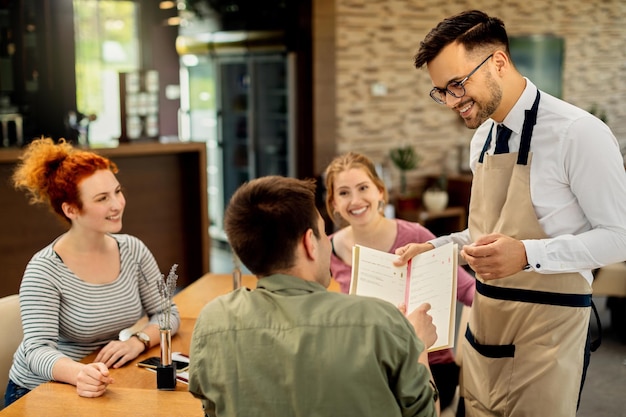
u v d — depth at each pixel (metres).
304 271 1.46
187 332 2.53
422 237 2.67
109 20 6.18
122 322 2.45
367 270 2.04
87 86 6.27
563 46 7.55
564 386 1.92
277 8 6.71
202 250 5.62
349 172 2.62
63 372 2.07
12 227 4.74
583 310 1.92
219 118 7.69
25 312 2.29
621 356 4.32
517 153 1.93
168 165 5.46
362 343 1.33
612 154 1.81
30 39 5.46
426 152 7.17
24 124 5.45
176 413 1.85
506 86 1.90
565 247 1.81
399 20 6.81
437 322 1.88
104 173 2.38
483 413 2.08
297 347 1.35
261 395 1.37
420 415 1.37
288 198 1.43
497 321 2.01
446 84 1.89
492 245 1.82
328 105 6.55
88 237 2.39
